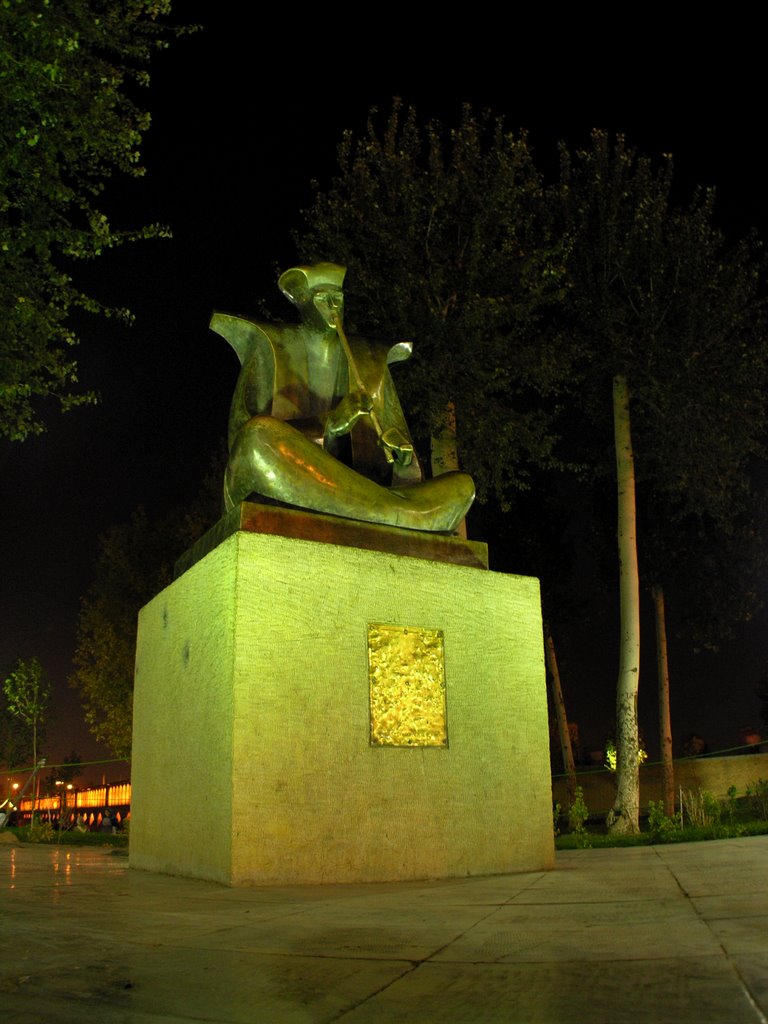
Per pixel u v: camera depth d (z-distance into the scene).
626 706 14.33
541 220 15.65
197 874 5.03
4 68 9.26
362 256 14.81
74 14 10.32
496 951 2.72
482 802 5.54
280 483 5.68
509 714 5.91
